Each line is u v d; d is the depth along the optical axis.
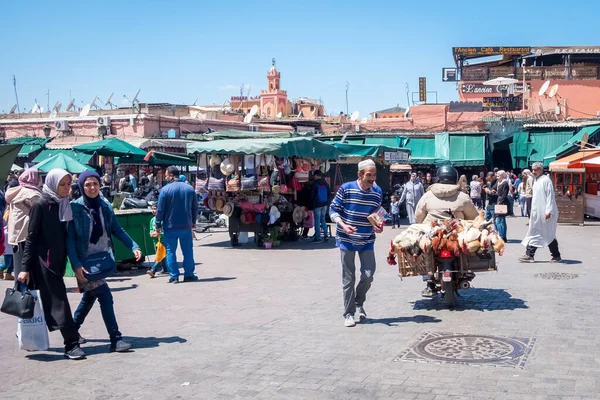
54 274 6.38
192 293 10.05
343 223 7.46
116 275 12.12
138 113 34.19
